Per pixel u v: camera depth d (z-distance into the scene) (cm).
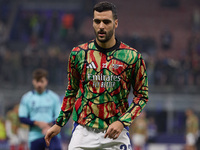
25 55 6222
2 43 7788
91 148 1068
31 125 2047
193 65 6606
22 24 8438
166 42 8056
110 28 1027
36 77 2089
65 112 1110
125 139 1085
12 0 9500
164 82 5850
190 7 10006
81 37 7694
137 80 1075
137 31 9144
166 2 10125
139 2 10200
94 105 1053
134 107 1059
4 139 4384
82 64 1062
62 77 5903
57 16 9056
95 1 9575
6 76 5888
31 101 2094
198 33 8950
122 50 1062
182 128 5288
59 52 7038
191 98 5350
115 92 1055
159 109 5353
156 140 4969
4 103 5256
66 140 4816
